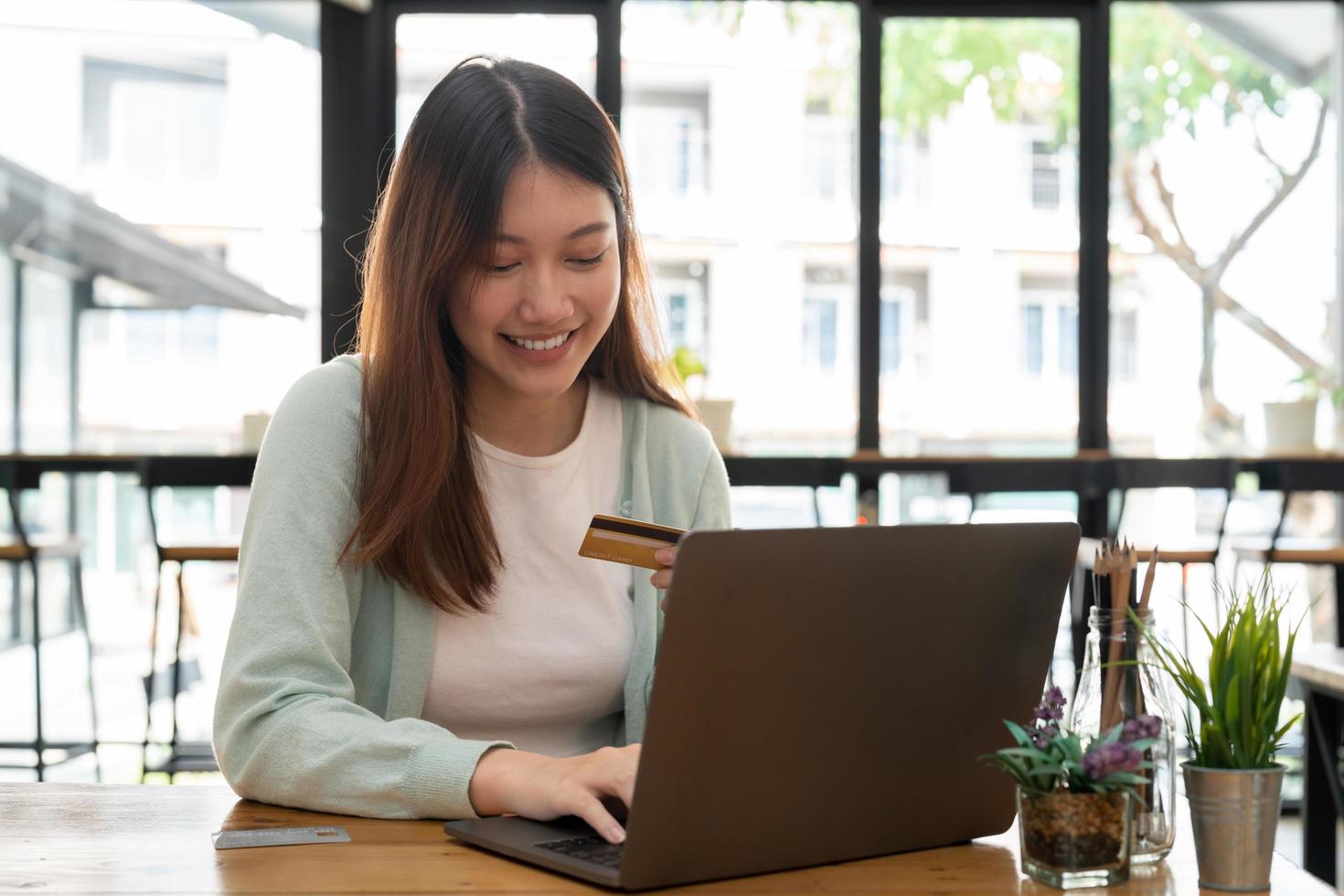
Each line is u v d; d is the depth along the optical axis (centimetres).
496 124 118
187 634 448
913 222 491
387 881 88
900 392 493
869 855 98
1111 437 487
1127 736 92
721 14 489
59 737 432
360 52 472
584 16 484
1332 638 451
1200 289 488
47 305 449
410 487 121
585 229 119
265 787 109
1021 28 487
